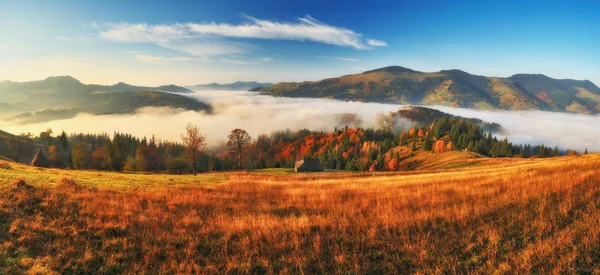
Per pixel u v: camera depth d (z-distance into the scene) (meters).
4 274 9.46
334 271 10.30
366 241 12.11
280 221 15.04
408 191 20.83
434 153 169.38
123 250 11.77
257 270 10.56
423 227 12.90
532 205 13.89
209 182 32.59
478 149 182.88
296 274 10.20
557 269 9.02
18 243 11.41
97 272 10.36
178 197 20.55
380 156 169.38
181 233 13.55
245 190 26.03
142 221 14.80
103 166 99.88
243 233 13.46
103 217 14.89
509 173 25.81
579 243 10.12
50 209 14.95
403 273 10.01
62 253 11.17
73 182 21.41
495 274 9.33
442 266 9.98
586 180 16.50
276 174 66.81
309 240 12.38
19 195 15.48
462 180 24.44
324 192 23.05
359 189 24.33
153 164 112.75
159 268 10.73
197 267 10.57
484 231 11.95
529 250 10.13
